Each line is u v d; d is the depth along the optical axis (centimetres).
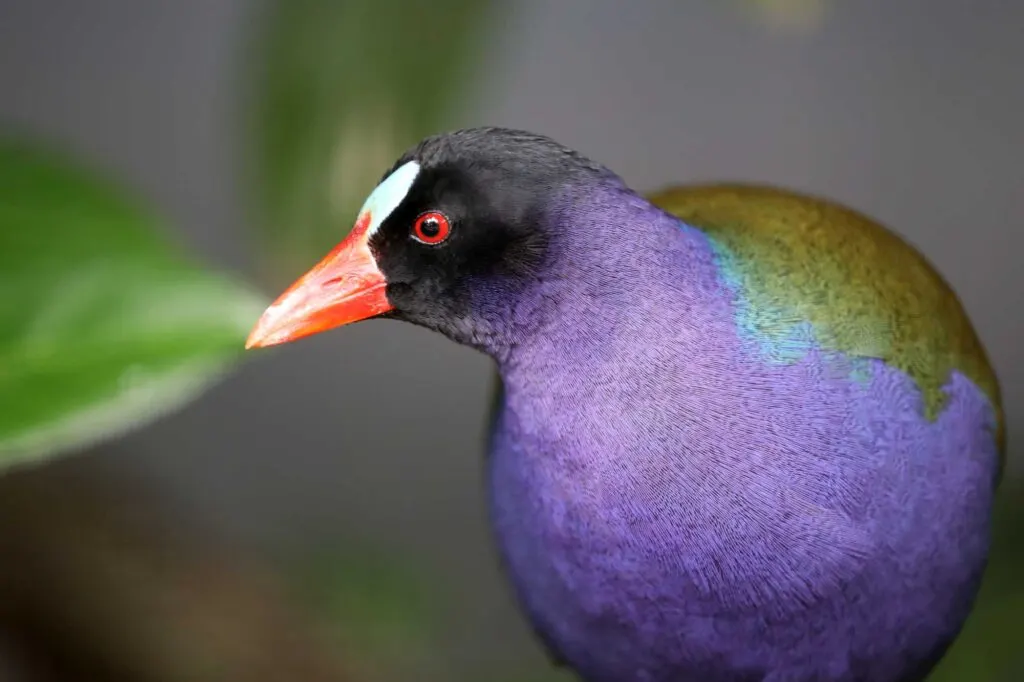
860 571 202
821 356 202
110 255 196
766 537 202
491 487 206
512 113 244
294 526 228
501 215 202
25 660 218
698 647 203
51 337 195
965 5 249
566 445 202
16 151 196
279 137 201
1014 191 243
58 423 194
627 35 247
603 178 202
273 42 201
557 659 207
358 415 238
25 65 245
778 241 204
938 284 206
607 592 203
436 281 203
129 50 243
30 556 218
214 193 237
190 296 195
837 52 248
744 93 248
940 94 247
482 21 202
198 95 242
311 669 219
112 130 241
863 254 205
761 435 202
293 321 203
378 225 202
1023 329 233
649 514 202
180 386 195
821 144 246
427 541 230
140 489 222
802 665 203
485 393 239
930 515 203
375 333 241
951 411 203
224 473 231
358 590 221
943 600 203
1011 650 215
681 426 202
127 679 218
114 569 219
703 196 207
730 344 202
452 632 222
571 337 202
